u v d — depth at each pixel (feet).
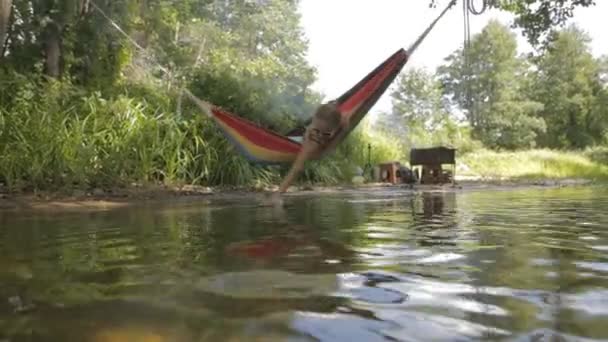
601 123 141.38
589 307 4.36
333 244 8.19
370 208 15.89
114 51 35.58
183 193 24.16
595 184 38.42
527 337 3.61
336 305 4.48
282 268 6.19
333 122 15.05
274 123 37.37
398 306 4.44
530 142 138.21
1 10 19.11
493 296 4.75
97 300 4.76
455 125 95.86
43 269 6.31
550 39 42.57
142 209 15.93
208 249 7.77
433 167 39.34
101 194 22.02
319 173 37.37
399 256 6.98
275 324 3.98
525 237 8.86
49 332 3.86
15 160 21.90
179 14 46.26
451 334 3.71
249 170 31.07
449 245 7.98
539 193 25.14
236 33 65.10
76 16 31.53
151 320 4.11
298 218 12.74
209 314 4.25
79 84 32.71
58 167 22.90
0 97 25.55
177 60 42.24
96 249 7.89
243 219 12.47
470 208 15.62
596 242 8.19
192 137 29.84
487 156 78.95
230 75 37.60
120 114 26.96
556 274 5.73
